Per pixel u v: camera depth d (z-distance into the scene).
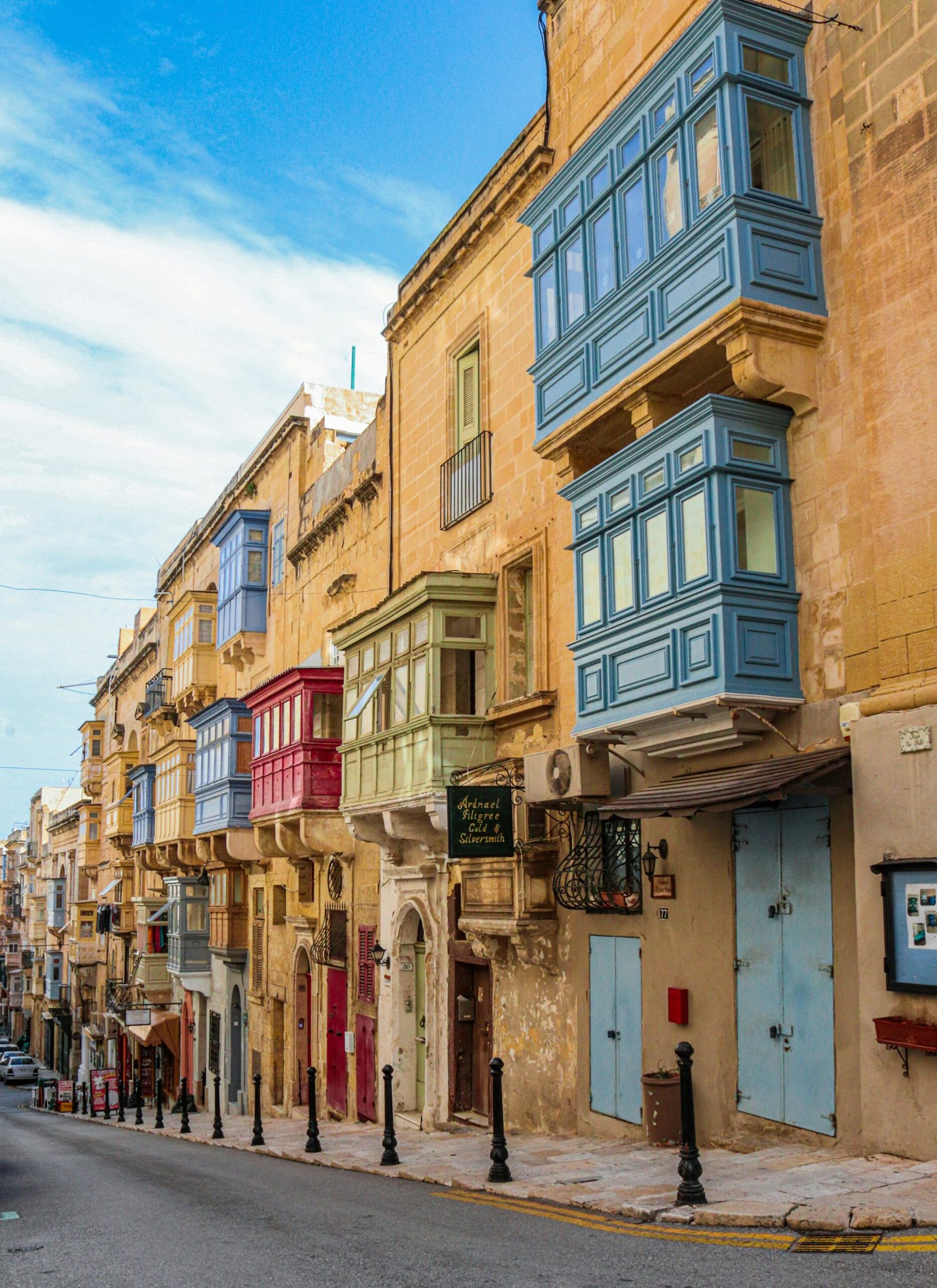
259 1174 13.03
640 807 10.65
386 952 19.67
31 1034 89.94
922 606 9.28
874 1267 5.91
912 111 9.78
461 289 18.84
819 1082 9.97
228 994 31.73
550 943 14.64
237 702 29.16
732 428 10.79
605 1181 9.49
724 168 10.68
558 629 15.23
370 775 18.52
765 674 10.52
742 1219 7.21
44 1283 6.97
